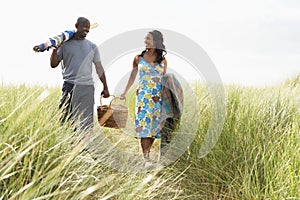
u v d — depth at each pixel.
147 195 3.04
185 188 3.85
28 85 5.46
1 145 2.68
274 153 3.66
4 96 3.80
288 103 5.12
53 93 5.05
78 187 2.87
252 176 3.67
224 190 3.85
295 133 3.98
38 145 2.87
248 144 4.05
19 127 2.96
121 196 2.99
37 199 2.21
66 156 3.06
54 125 3.46
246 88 6.30
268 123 4.47
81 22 4.88
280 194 3.11
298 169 3.30
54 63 4.89
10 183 2.54
